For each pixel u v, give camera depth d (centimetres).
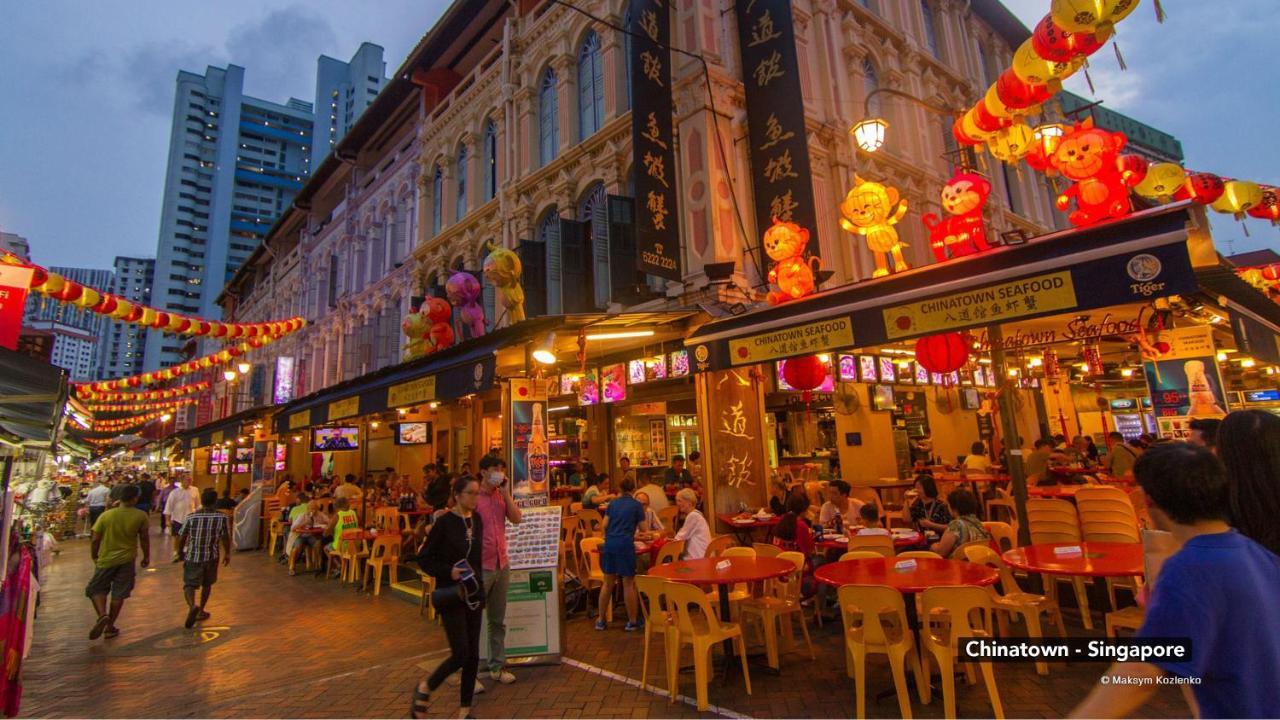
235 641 764
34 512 1636
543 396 770
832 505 870
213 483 2972
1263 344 638
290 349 3116
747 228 1123
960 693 485
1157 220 463
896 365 1161
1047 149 703
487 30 2008
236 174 11362
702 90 1116
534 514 678
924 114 1614
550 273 1380
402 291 2166
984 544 595
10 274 544
